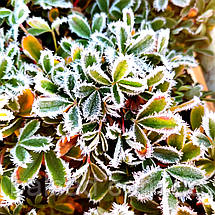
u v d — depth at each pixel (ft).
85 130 0.91
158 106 0.89
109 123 0.94
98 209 0.95
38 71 0.93
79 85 0.88
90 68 0.86
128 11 0.97
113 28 1.05
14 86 0.92
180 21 1.30
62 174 0.89
